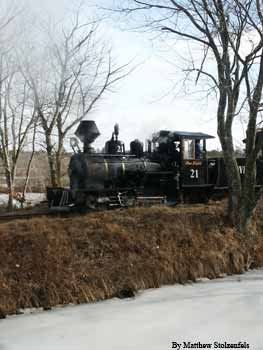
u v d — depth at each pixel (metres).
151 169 14.77
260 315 7.70
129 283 9.21
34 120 15.75
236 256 10.96
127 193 13.88
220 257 10.68
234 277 10.33
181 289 9.33
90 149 13.94
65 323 7.45
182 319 7.55
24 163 21.58
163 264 9.91
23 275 8.69
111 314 7.84
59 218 11.00
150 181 14.87
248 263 11.10
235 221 11.90
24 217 11.80
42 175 21.80
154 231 10.80
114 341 6.70
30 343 6.64
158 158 15.69
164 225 11.08
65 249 9.52
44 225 10.19
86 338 6.81
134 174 14.21
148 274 9.59
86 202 13.09
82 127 13.99
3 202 16.48
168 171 15.23
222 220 11.96
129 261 9.72
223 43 11.30
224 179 16.06
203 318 7.61
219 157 16.22
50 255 9.20
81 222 10.60
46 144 15.86
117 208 13.34
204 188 15.92
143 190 14.59
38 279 8.70
